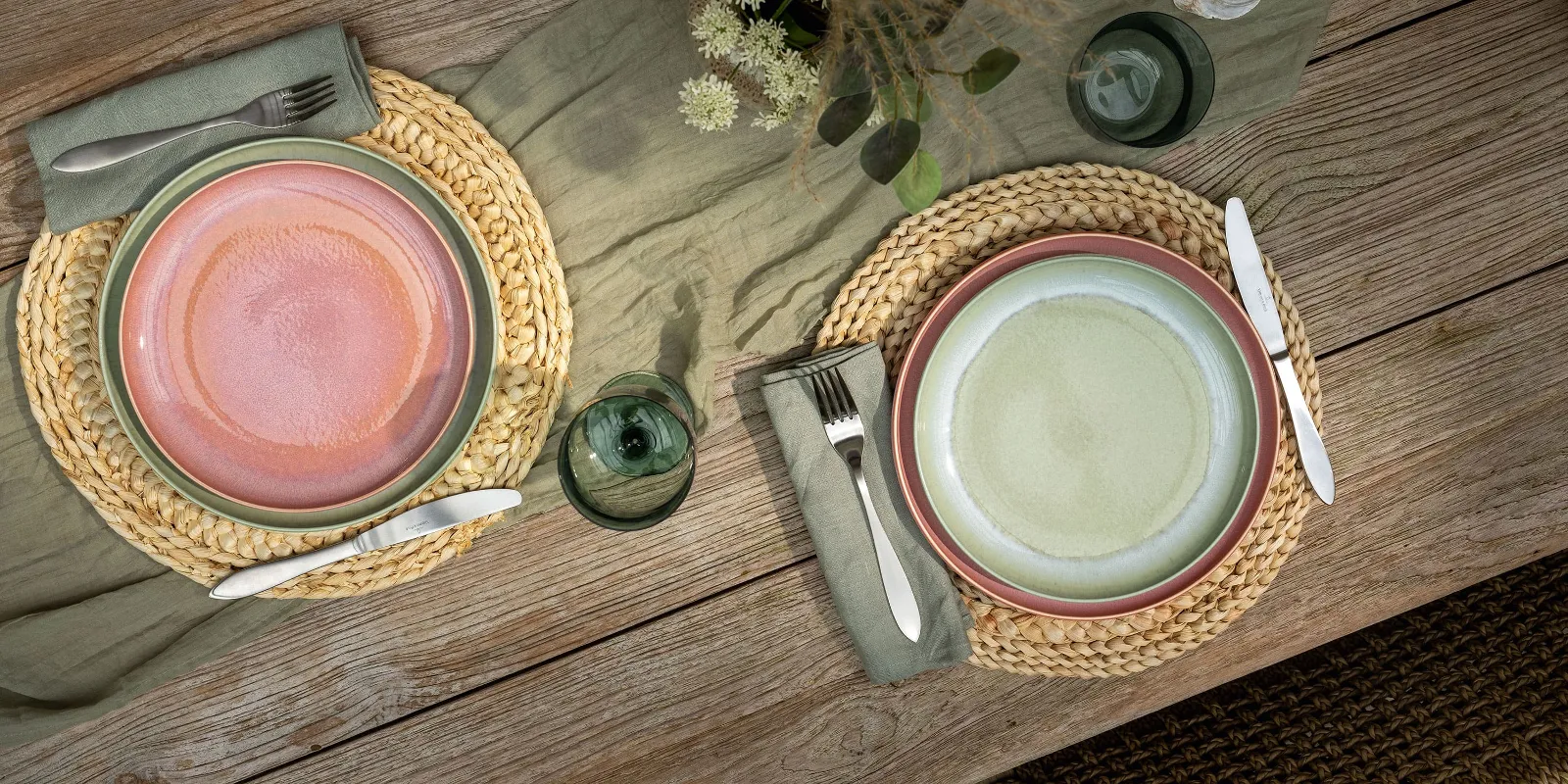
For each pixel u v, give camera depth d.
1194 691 1.54
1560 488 1.54
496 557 1.52
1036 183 1.50
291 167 1.44
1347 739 1.62
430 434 1.47
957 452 1.49
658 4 1.50
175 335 1.45
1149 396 1.49
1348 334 1.54
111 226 1.47
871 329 1.50
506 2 1.50
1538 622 1.63
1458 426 1.54
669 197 1.52
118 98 1.45
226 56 1.48
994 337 1.48
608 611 1.53
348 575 1.48
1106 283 1.48
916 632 1.47
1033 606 1.47
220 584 1.45
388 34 1.49
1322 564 1.54
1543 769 1.56
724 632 1.53
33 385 1.46
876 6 1.30
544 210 1.51
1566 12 1.53
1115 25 1.47
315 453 1.46
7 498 1.49
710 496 1.53
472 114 1.50
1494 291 1.54
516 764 1.53
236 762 1.52
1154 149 1.52
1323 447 1.49
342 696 1.52
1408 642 1.65
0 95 1.47
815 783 1.54
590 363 1.52
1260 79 1.52
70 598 1.50
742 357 1.52
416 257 1.46
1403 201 1.54
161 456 1.44
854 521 1.49
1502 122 1.54
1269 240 1.54
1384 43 1.53
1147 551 1.49
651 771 1.53
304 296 1.46
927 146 1.51
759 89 1.42
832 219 1.52
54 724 1.48
